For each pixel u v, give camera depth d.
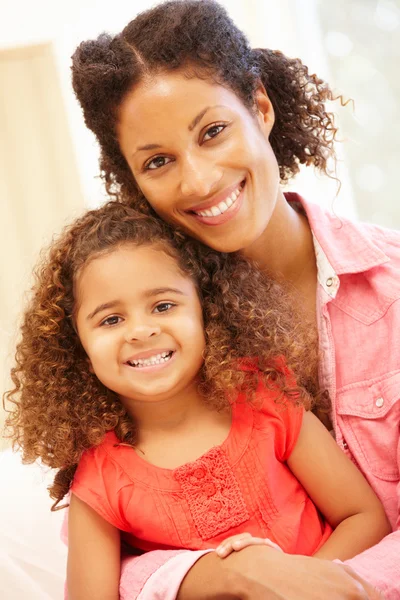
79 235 1.36
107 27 2.25
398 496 1.37
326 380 1.45
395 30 2.73
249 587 1.09
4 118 2.16
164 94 1.27
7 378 2.01
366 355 1.43
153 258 1.31
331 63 2.73
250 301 1.41
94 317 1.31
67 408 1.37
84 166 2.19
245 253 1.49
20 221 2.18
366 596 1.08
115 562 1.29
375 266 1.45
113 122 1.34
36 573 1.52
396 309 1.42
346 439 1.43
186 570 1.16
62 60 2.17
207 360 1.35
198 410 1.37
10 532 1.58
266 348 1.39
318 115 1.58
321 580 1.08
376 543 1.32
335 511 1.36
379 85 2.75
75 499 1.33
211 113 1.29
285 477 1.36
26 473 1.71
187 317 1.32
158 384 1.29
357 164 2.77
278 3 2.52
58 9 2.18
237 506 1.30
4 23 2.12
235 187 1.33
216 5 1.37
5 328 2.13
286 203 1.51
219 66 1.31
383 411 1.40
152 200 1.36
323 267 1.47
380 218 2.83
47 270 1.38
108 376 1.30
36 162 2.18
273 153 1.44
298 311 1.49
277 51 1.56
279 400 1.36
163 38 1.28
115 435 1.37
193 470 1.31
